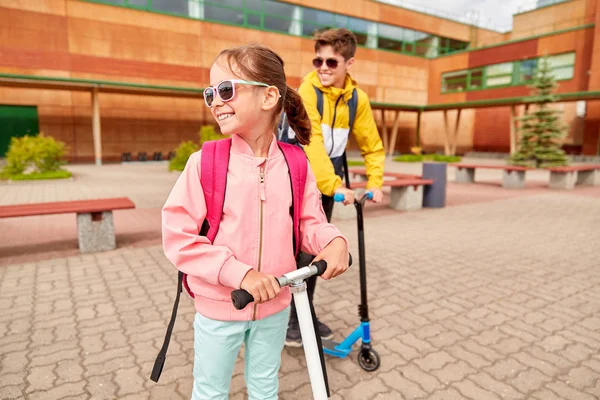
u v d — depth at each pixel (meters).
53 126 22.06
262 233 1.29
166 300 3.53
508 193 11.04
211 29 23.53
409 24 31.94
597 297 3.68
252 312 1.31
